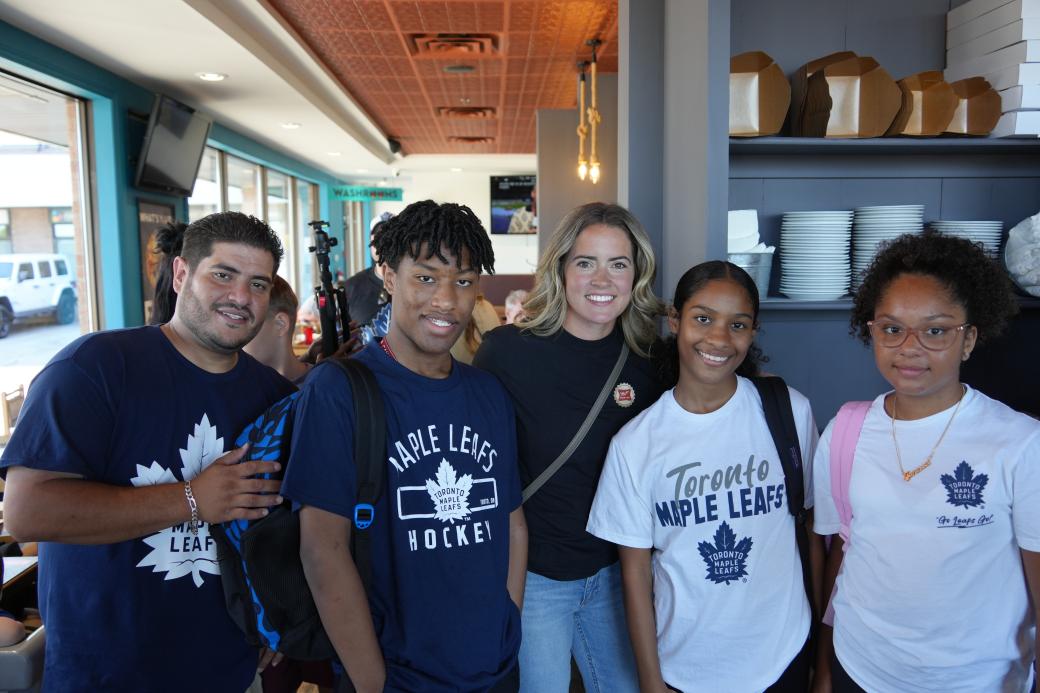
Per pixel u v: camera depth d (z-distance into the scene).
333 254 12.65
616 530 1.42
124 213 4.91
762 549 1.37
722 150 1.89
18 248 4.12
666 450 1.40
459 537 1.23
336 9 4.70
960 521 1.19
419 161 12.52
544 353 1.61
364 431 1.17
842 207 2.28
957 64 2.22
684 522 1.37
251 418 1.39
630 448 1.42
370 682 1.14
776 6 2.25
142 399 1.26
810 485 1.47
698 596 1.36
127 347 1.28
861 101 1.92
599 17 4.89
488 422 1.33
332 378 1.20
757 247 2.02
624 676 1.68
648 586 1.43
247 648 1.37
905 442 1.27
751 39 2.25
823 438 1.39
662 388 1.64
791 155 2.24
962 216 2.30
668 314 1.57
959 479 1.20
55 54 4.11
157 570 1.25
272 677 1.77
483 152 11.52
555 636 1.62
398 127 9.22
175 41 4.10
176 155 5.37
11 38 3.75
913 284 1.23
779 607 1.37
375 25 5.01
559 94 7.25
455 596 1.21
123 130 4.91
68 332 4.66
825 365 2.36
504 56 5.82
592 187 6.31
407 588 1.19
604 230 1.55
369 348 1.29
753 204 2.26
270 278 1.36
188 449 1.30
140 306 5.14
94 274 4.86
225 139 7.27
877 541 1.27
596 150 5.84
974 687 1.18
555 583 1.61
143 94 5.22
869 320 1.36
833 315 2.34
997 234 2.09
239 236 1.31
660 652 1.41
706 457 1.39
